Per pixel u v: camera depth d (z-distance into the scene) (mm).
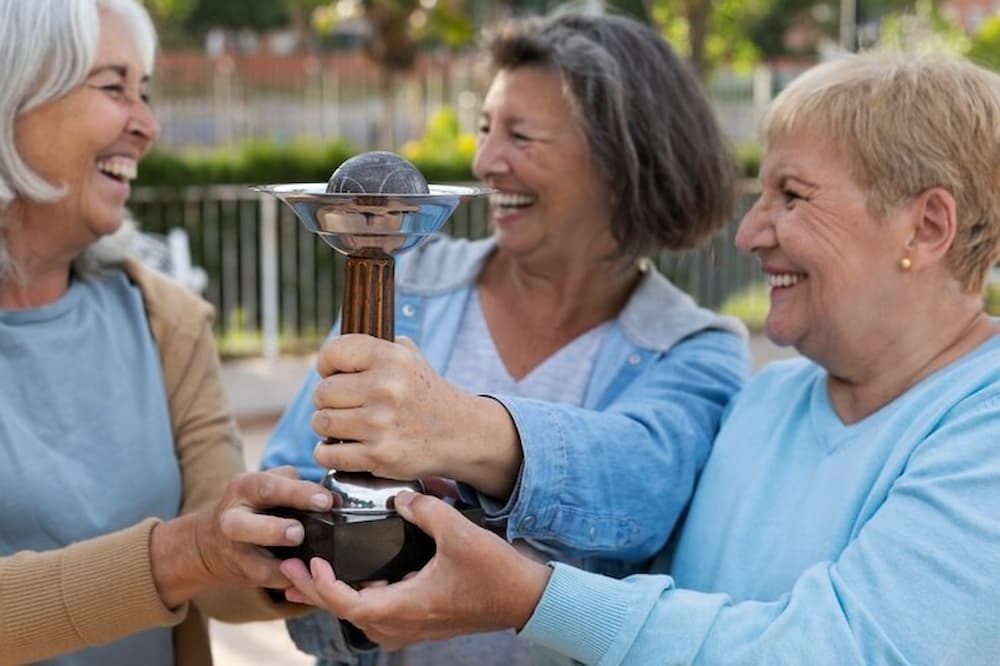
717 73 15359
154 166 7969
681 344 1943
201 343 2062
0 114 1780
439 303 2025
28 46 1763
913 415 1569
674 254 2033
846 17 9156
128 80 1896
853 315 1620
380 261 1443
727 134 2051
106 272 2020
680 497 1766
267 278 8070
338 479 1478
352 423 1400
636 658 1458
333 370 1420
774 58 21828
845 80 1608
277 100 17031
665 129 1909
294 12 23125
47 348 1874
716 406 1894
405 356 1424
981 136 1555
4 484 1789
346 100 17359
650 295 1981
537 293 1996
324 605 1431
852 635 1402
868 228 1589
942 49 1675
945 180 1553
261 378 7691
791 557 1604
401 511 1418
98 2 1862
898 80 1578
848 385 1702
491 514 1562
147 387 1973
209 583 1626
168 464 1968
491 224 2158
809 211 1611
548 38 1905
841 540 1562
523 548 1789
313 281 8336
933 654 1376
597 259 1972
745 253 1722
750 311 8391
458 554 1409
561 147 1884
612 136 1865
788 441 1724
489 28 2047
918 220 1575
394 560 1430
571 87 1864
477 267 2039
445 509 1411
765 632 1432
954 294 1622
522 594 1450
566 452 1593
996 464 1439
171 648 2006
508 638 1871
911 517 1445
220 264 8070
